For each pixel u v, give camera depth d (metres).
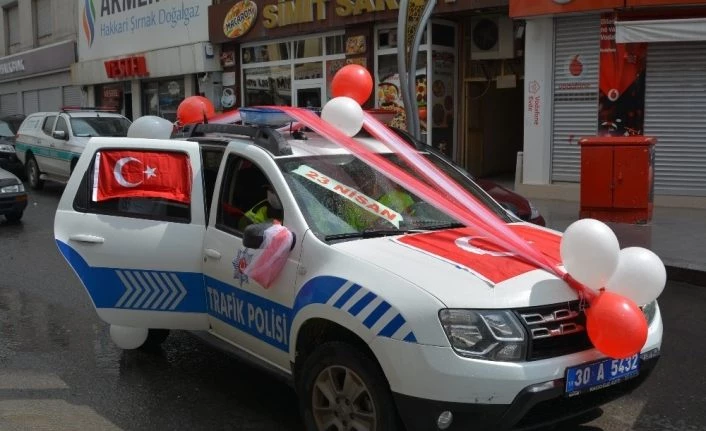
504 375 3.41
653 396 5.00
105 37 25.33
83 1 26.47
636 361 3.91
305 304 3.94
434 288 3.56
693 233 10.04
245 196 4.83
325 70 17.52
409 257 3.88
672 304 7.36
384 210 4.52
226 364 5.73
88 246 5.21
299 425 4.60
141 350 6.07
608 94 12.84
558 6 12.68
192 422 4.65
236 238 4.62
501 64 15.57
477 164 16.69
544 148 13.68
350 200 4.47
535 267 3.92
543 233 4.70
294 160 4.64
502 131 17.34
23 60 31.11
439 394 3.42
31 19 30.41
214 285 4.79
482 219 4.45
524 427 3.55
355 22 15.95
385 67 16.02
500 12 14.86
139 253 5.04
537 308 3.59
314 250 4.07
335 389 3.88
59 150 15.89
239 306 4.57
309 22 17.00
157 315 5.10
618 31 12.17
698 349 5.99
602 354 3.71
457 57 15.88
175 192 5.06
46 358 5.90
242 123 5.47
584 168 10.67
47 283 8.52
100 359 5.87
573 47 13.18
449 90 15.80
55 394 5.13
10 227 12.41
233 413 4.79
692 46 12.18
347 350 3.74
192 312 4.99
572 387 3.57
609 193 10.54
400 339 3.49
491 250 4.09
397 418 3.61
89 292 5.27
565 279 3.82
